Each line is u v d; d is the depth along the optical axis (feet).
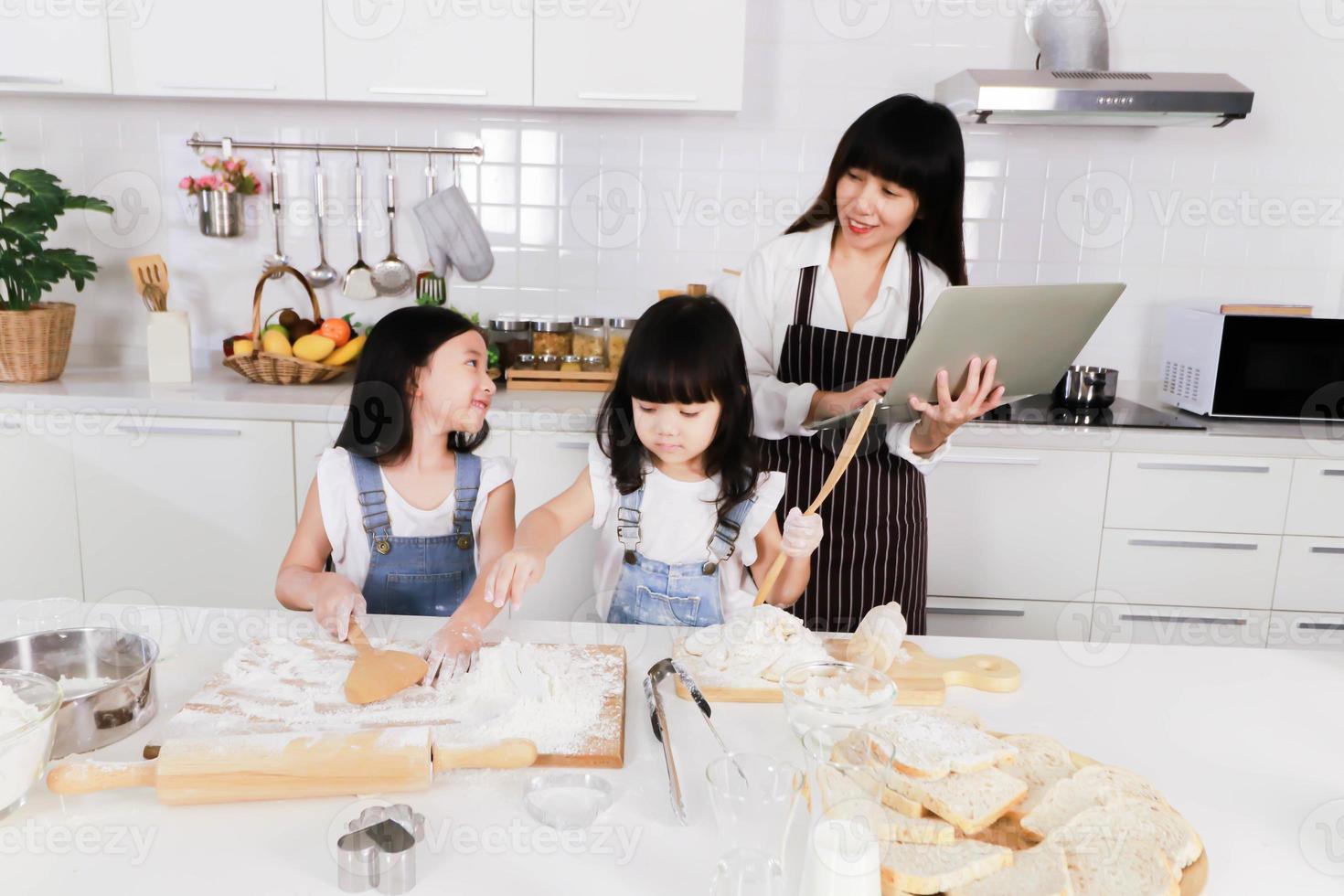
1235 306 8.09
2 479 7.59
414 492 4.97
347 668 3.49
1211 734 3.34
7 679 2.89
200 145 8.68
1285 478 7.67
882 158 5.25
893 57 8.75
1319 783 3.04
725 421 4.54
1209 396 7.97
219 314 9.15
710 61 7.84
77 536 7.73
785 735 3.23
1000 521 7.82
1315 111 8.87
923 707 3.42
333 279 9.09
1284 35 8.75
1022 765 2.93
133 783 2.75
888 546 5.84
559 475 7.73
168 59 7.78
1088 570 7.91
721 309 4.48
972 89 7.86
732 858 2.40
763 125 8.87
